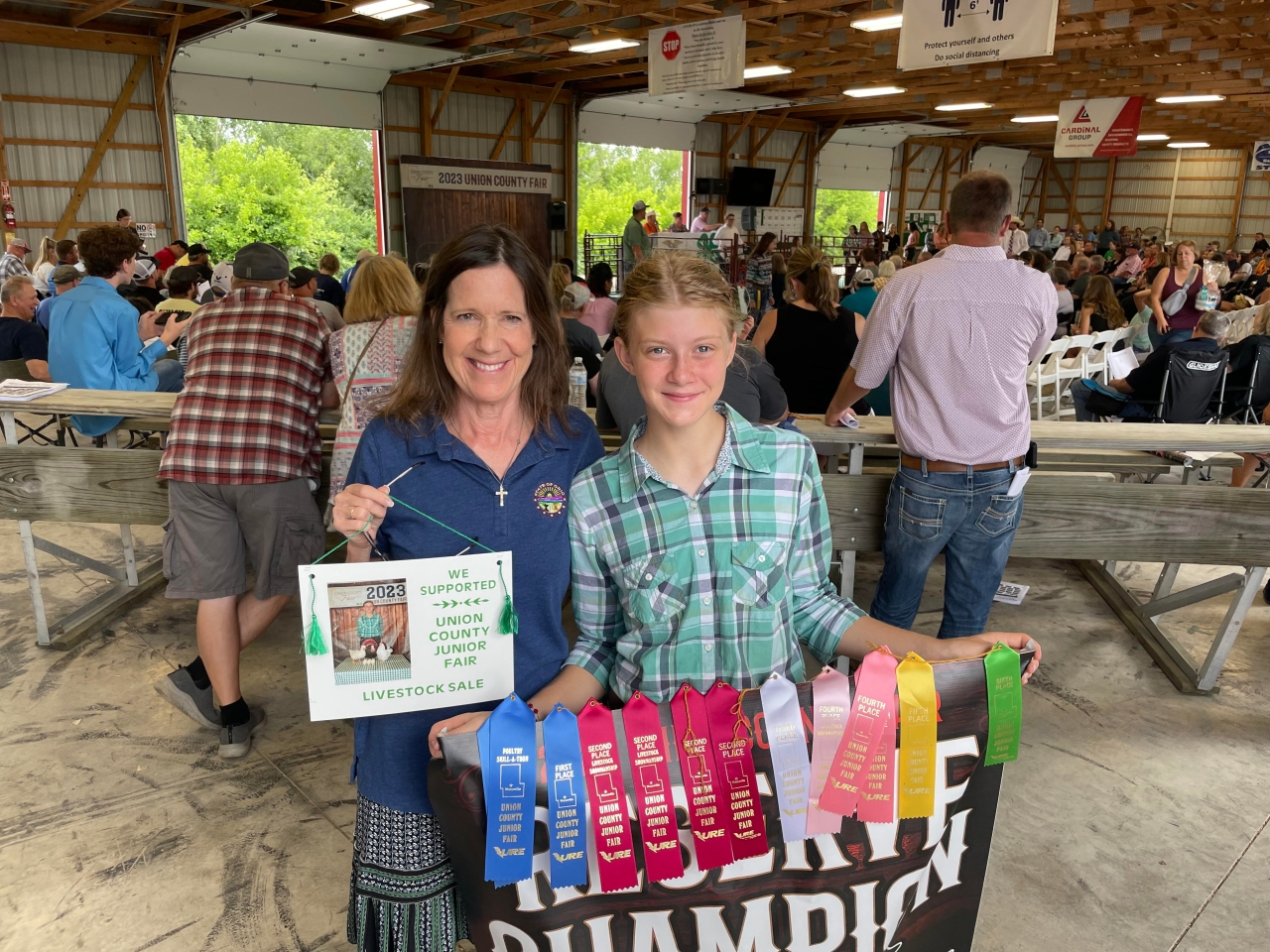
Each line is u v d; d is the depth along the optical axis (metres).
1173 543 2.61
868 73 14.63
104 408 2.57
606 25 11.17
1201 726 2.52
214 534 2.18
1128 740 2.44
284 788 2.21
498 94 14.55
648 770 1.10
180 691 2.40
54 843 2.00
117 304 3.16
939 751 1.18
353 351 2.15
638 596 1.18
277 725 2.50
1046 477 2.64
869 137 21.16
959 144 24.14
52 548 2.97
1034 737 2.45
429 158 13.37
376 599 1.07
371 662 1.08
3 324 4.58
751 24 11.13
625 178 30.38
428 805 1.21
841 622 1.25
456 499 1.17
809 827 1.15
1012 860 1.96
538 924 1.15
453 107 14.08
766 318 3.30
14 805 2.12
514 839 1.07
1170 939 1.74
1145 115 19.14
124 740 2.41
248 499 2.14
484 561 1.09
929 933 1.28
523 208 14.80
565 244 16.23
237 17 9.83
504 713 1.07
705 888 1.17
